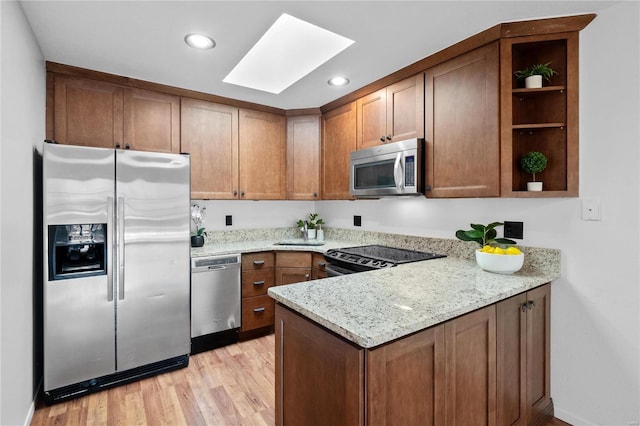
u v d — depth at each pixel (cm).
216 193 290
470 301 128
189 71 234
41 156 207
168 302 235
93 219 205
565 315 179
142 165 223
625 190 158
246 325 287
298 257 297
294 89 269
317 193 321
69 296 200
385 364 101
